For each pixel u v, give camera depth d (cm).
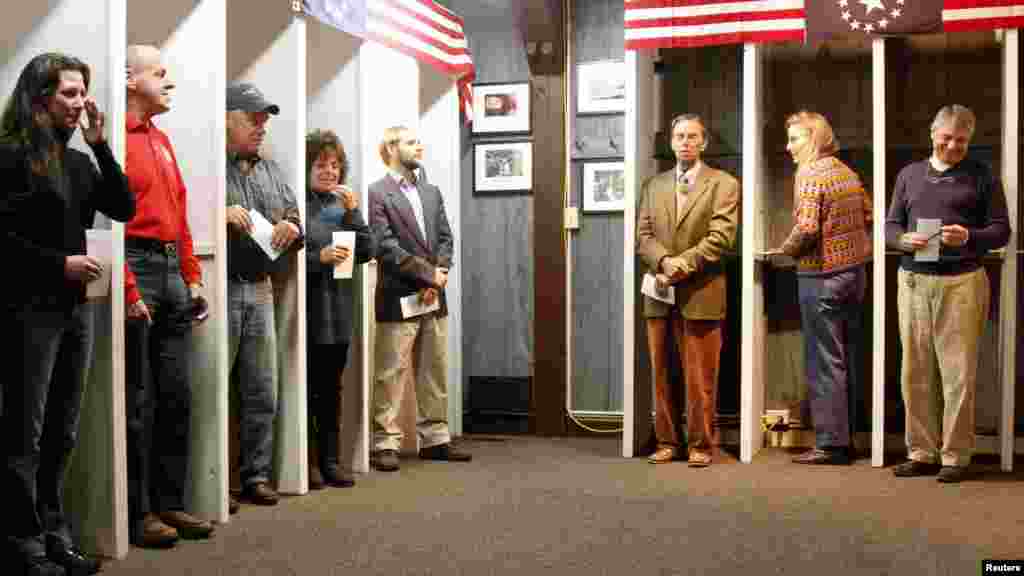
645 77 550
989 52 533
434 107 597
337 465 454
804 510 401
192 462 381
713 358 504
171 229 346
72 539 331
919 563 325
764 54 559
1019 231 523
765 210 560
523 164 611
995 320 533
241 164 407
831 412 506
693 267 495
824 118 524
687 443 534
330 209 446
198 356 379
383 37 491
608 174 597
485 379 616
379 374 493
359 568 321
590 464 510
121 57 322
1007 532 364
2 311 290
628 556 335
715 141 564
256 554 337
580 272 604
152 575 312
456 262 609
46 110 291
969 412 456
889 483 456
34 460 295
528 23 588
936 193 461
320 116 481
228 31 432
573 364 607
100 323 323
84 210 306
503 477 473
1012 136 488
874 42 496
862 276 502
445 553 338
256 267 403
